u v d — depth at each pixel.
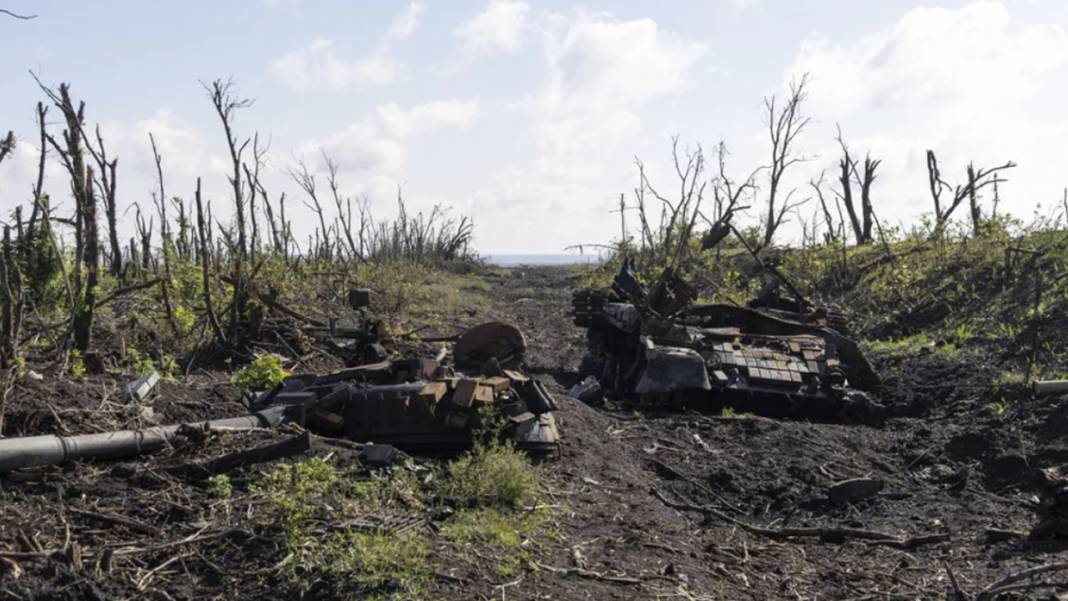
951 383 14.23
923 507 9.23
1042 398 12.34
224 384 11.58
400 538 6.25
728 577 6.89
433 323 22.44
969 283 20.86
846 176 41.03
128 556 5.79
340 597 5.47
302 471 7.11
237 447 7.72
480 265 67.38
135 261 23.31
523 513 7.36
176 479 7.01
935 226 25.09
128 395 8.94
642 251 35.41
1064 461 10.12
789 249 32.12
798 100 41.69
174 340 14.49
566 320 28.47
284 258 25.55
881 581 7.09
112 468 7.04
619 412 13.05
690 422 12.26
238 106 23.34
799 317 16.44
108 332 14.14
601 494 8.41
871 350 17.66
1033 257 20.02
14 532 5.84
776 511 9.21
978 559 7.54
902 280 22.28
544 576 6.16
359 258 42.03
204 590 5.54
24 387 8.54
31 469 6.72
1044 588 6.54
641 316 14.48
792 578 7.07
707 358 13.58
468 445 8.92
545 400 9.41
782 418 13.38
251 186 29.23
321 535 6.24
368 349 13.74
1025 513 8.86
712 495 9.42
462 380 9.00
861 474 10.34
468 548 6.37
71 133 12.51
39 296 14.84
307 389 9.33
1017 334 16.19
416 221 60.34
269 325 15.33
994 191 27.84
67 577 5.42
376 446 8.05
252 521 6.35
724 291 25.25
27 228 15.38
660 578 6.51
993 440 11.01
